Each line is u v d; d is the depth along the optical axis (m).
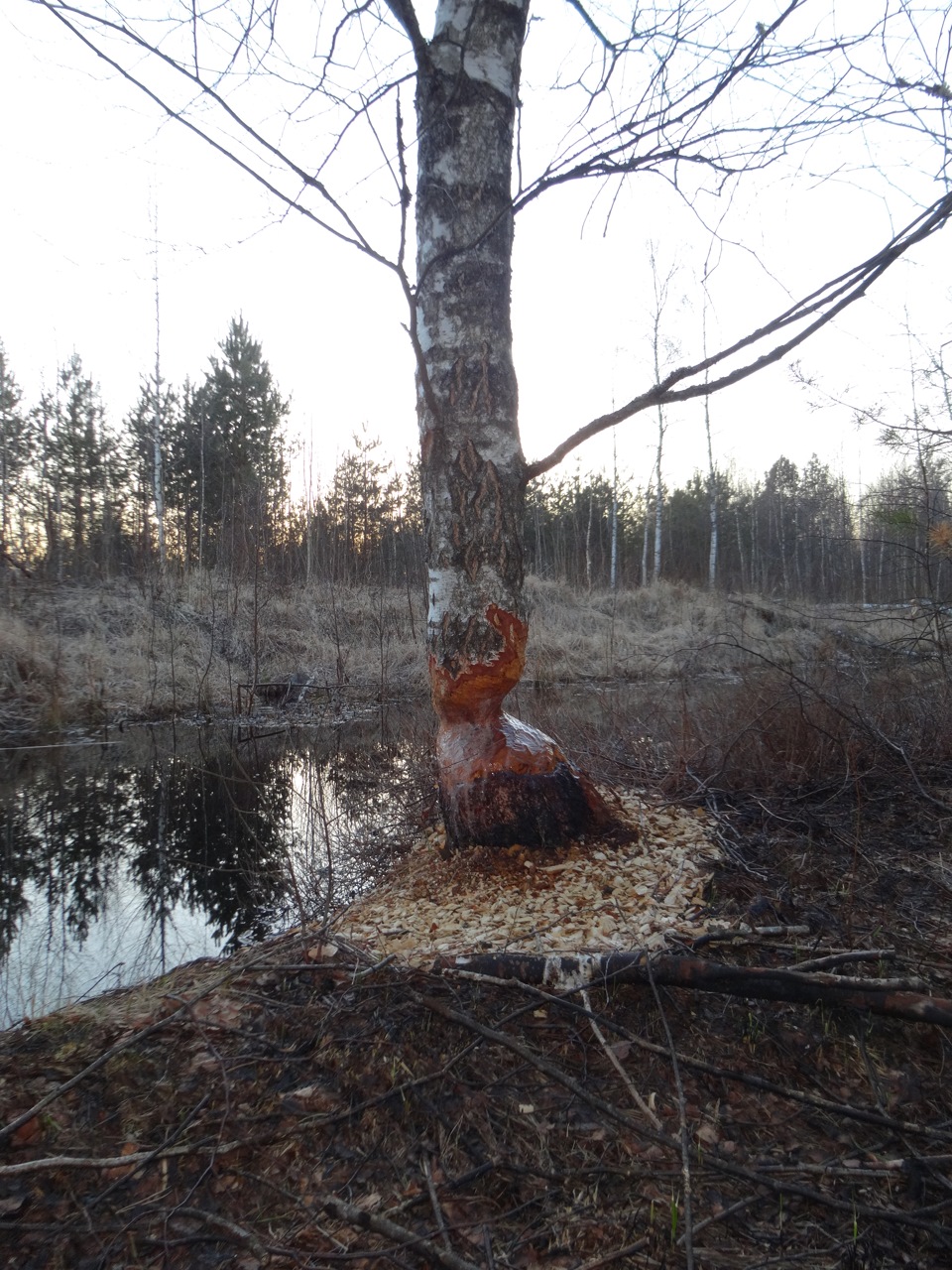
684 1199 2.06
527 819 3.81
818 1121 2.43
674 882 3.61
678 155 2.69
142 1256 2.00
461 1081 2.51
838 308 2.85
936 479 6.22
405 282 2.70
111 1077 2.54
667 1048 2.60
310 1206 2.15
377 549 21.97
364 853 5.02
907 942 3.22
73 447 23.11
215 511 26.16
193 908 5.00
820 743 5.14
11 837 6.74
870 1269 1.97
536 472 3.79
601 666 16.41
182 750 10.53
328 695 13.98
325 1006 2.87
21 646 12.84
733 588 24.52
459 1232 2.06
